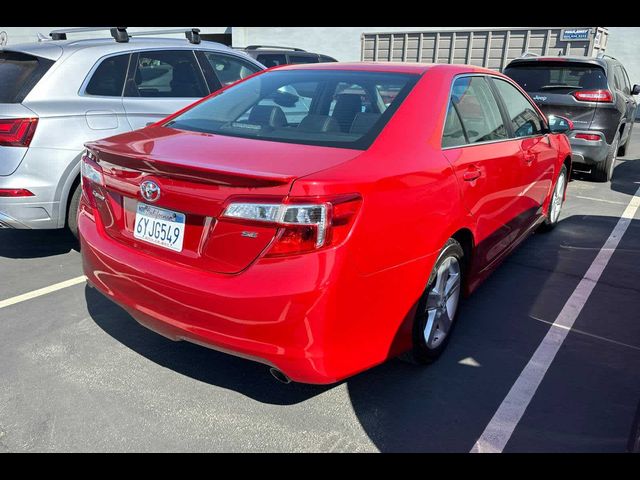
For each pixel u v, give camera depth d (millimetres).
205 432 2480
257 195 2121
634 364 3115
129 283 2518
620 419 2627
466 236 3156
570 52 12570
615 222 5859
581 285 4188
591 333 3459
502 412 2662
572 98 7223
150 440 2422
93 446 2375
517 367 3053
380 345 2465
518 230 4145
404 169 2486
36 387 2748
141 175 2453
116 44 4582
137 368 2945
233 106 3135
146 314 2484
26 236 4973
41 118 3889
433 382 2889
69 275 4117
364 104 2842
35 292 3803
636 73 15969
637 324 3594
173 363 3006
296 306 2102
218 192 2209
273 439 2451
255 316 2146
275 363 2191
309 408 2660
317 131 2672
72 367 2930
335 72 3189
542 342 3334
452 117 3051
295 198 2074
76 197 4145
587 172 7820
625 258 4773
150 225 2482
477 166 3086
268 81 3309
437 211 2672
